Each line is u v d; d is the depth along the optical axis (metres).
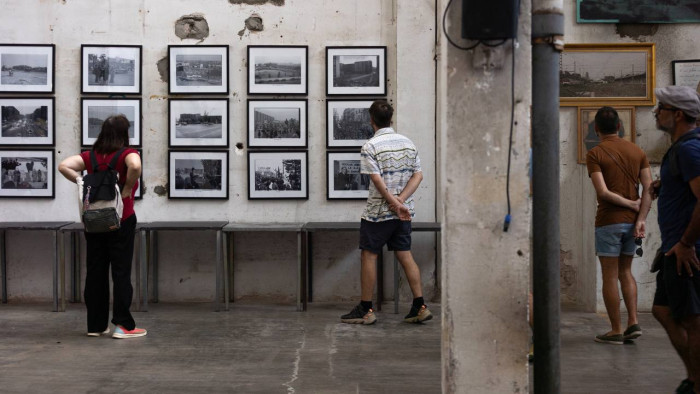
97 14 6.66
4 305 6.57
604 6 6.62
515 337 3.00
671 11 6.61
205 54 6.68
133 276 6.66
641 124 6.68
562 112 6.72
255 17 6.71
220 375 4.37
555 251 2.99
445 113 3.01
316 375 4.37
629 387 4.14
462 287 3.01
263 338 5.34
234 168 6.73
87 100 6.64
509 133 2.98
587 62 6.69
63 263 6.24
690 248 3.29
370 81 6.72
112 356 4.82
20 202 6.69
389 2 6.73
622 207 5.06
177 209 6.71
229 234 6.70
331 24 6.73
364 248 5.80
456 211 3.00
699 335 3.35
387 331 5.57
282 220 6.74
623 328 5.70
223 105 6.69
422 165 6.73
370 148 5.71
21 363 4.63
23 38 6.64
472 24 2.87
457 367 3.01
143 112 6.69
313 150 6.74
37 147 6.66
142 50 6.68
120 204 5.23
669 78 6.68
